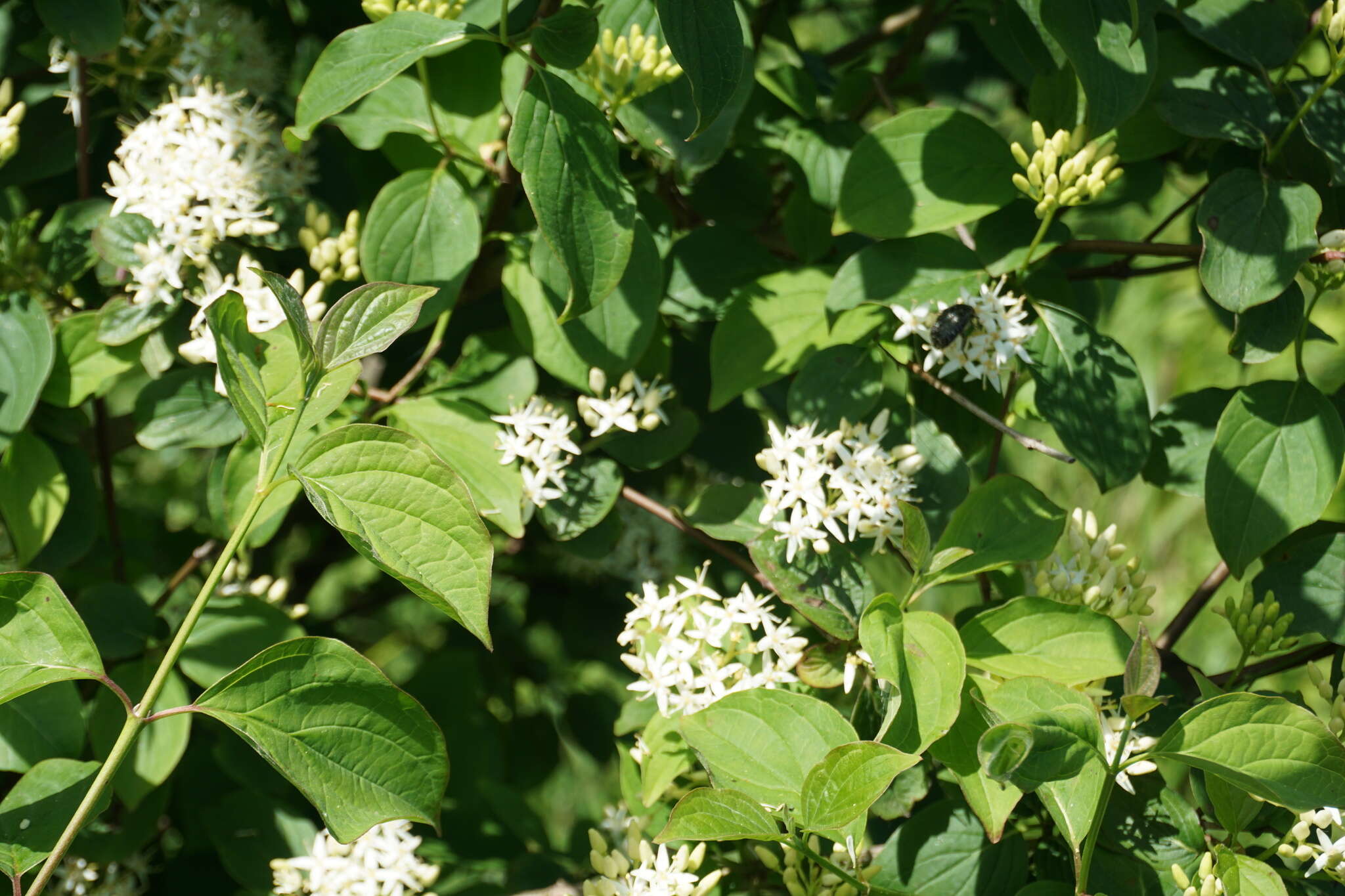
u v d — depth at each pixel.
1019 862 1.01
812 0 1.32
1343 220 1.06
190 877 1.13
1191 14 1.06
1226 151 1.06
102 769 0.94
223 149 1.06
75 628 0.94
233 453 1.04
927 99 1.28
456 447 1.05
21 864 0.95
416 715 0.94
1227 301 1.02
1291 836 0.98
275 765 0.94
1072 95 1.06
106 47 1.05
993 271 1.04
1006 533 1.01
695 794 0.95
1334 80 1.03
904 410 1.05
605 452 1.08
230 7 1.14
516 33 1.07
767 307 1.07
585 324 1.05
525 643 1.29
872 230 1.04
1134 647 0.93
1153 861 1.00
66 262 1.08
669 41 0.97
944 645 0.98
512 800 1.17
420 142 1.09
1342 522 1.08
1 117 1.07
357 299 0.93
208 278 1.05
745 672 1.03
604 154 1.01
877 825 1.12
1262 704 0.94
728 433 1.18
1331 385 1.64
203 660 1.04
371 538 0.93
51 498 1.06
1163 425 1.07
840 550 1.03
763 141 1.15
